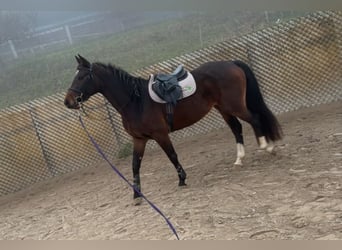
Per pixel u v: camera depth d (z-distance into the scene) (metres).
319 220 3.29
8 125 7.33
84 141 7.52
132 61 10.20
